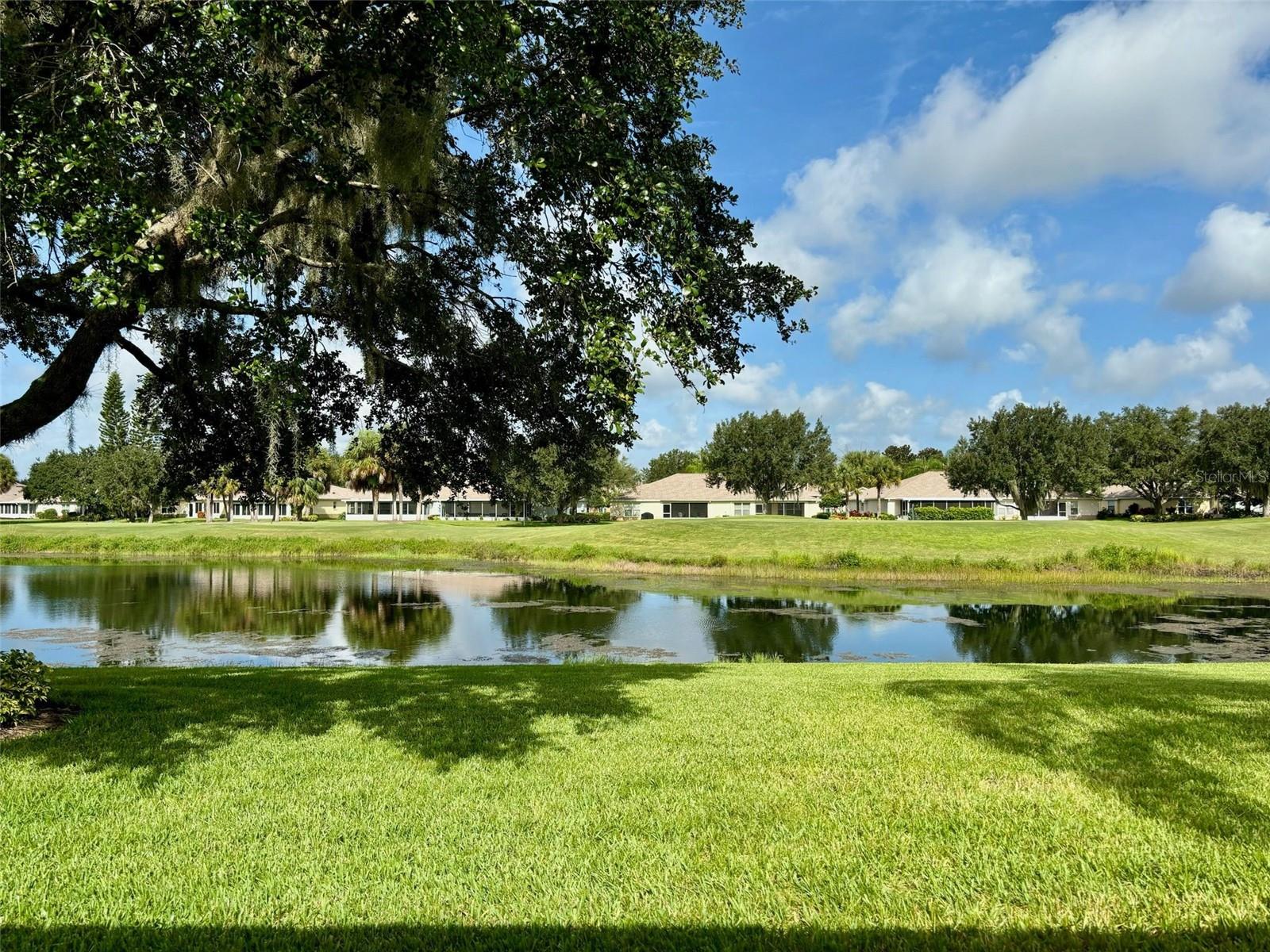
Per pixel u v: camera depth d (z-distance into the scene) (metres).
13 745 5.53
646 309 5.74
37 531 51.12
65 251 6.13
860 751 5.46
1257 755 5.27
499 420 8.56
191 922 3.19
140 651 16.69
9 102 5.19
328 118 5.78
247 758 5.26
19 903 3.30
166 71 5.18
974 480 59.41
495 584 29.89
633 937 3.07
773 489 61.41
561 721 6.37
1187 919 3.13
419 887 3.47
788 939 3.05
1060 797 4.47
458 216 7.09
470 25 4.97
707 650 17.06
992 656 16.41
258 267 6.05
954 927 3.12
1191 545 34.31
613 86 6.06
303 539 44.53
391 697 7.38
